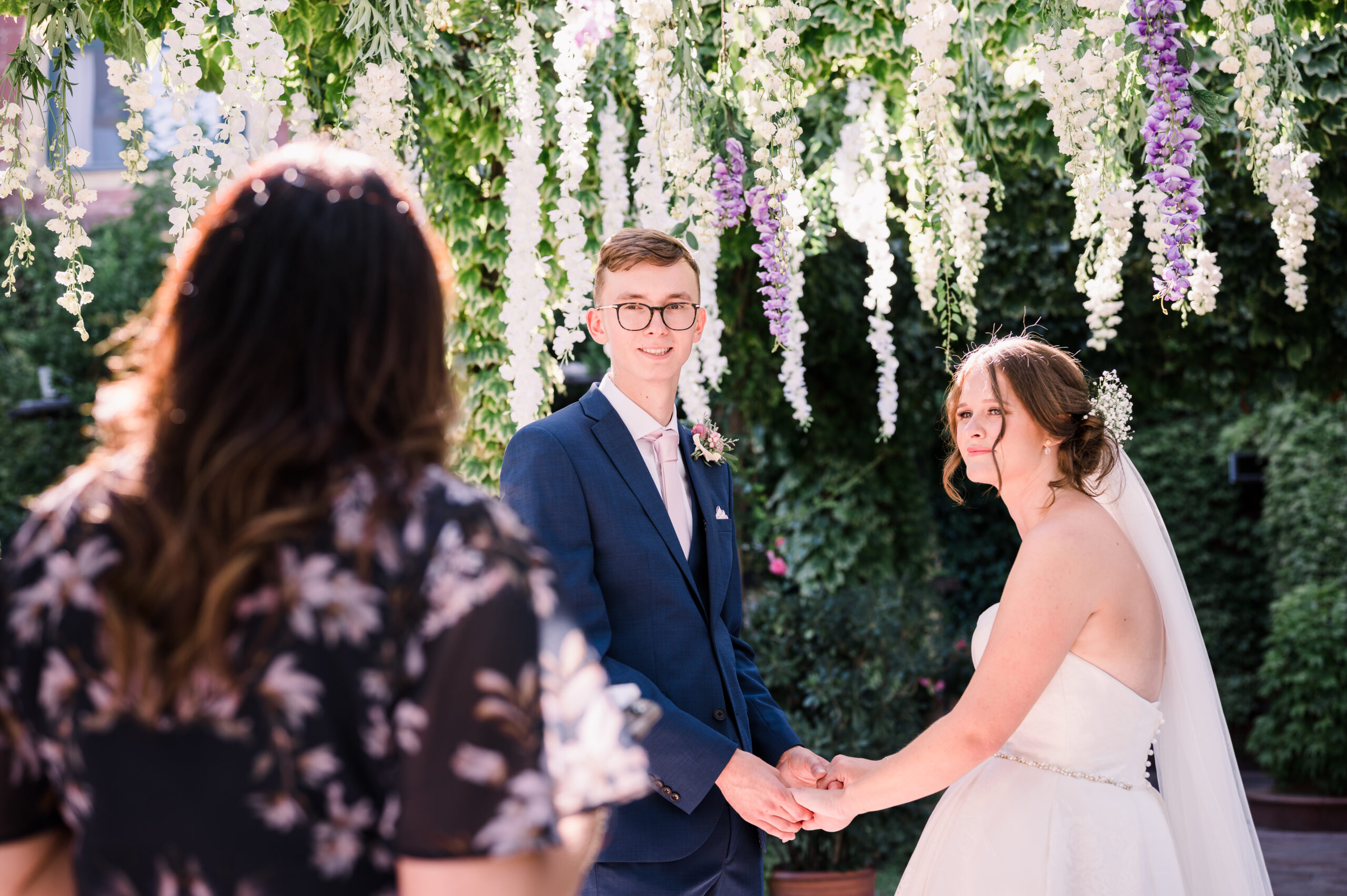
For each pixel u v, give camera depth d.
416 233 0.93
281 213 0.88
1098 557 2.00
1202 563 10.28
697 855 2.21
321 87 3.17
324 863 0.79
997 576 8.80
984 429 2.15
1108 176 2.61
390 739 0.80
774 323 2.74
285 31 3.00
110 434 0.90
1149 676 2.06
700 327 2.39
